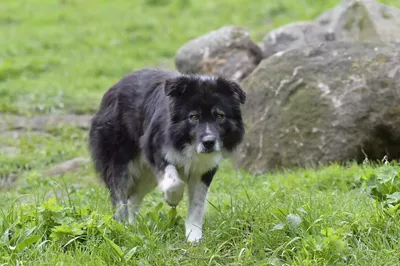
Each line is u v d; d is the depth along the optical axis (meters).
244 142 12.73
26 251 7.34
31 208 8.18
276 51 15.20
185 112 7.97
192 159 8.16
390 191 8.20
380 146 11.64
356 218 7.73
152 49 23.47
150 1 29.09
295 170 11.83
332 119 11.77
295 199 8.60
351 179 10.23
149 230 7.87
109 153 9.02
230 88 8.08
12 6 28.53
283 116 12.26
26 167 13.37
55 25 26.38
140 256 7.38
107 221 7.75
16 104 17.25
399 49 11.90
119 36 24.72
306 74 12.16
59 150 14.13
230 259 7.35
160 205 8.30
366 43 12.20
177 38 24.62
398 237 7.40
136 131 8.81
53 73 20.95
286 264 7.05
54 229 7.54
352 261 7.05
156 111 8.37
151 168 8.57
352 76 11.80
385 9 14.64
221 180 11.59
